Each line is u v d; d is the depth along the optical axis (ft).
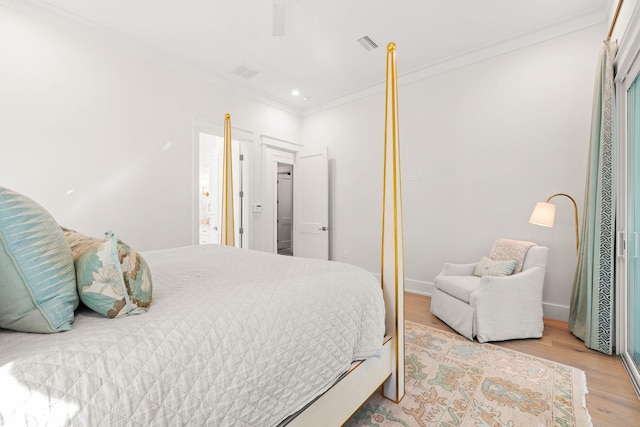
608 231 6.72
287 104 14.69
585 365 6.22
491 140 9.90
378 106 12.96
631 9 5.74
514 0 7.66
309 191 14.94
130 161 9.40
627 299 6.44
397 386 4.97
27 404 1.71
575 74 8.43
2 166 7.18
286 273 4.63
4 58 7.16
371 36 9.20
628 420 4.59
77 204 8.34
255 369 2.75
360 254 13.60
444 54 10.24
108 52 8.91
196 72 11.14
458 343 7.27
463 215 10.50
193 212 11.03
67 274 2.58
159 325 2.55
